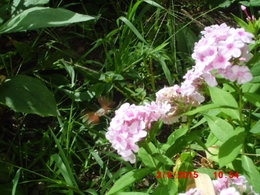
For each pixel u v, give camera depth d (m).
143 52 0.82
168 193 0.50
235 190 0.44
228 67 0.47
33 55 0.90
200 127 0.72
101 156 0.73
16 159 0.72
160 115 0.51
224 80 0.52
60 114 0.80
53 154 0.65
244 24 0.69
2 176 0.68
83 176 0.71
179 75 0.86
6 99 0.68
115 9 0.99
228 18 1.02
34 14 0.70
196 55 0.49
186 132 0.55
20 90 0.68
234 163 0.52
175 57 0.84
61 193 0.68
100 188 0.69
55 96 0.82
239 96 0.54
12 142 0.74
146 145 0.50
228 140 0.49
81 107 0.81
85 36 0.94
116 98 0.83
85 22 0.95
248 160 0.51
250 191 0.48
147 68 0.83
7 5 0.80
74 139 0.71
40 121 0.80
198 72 0.52
